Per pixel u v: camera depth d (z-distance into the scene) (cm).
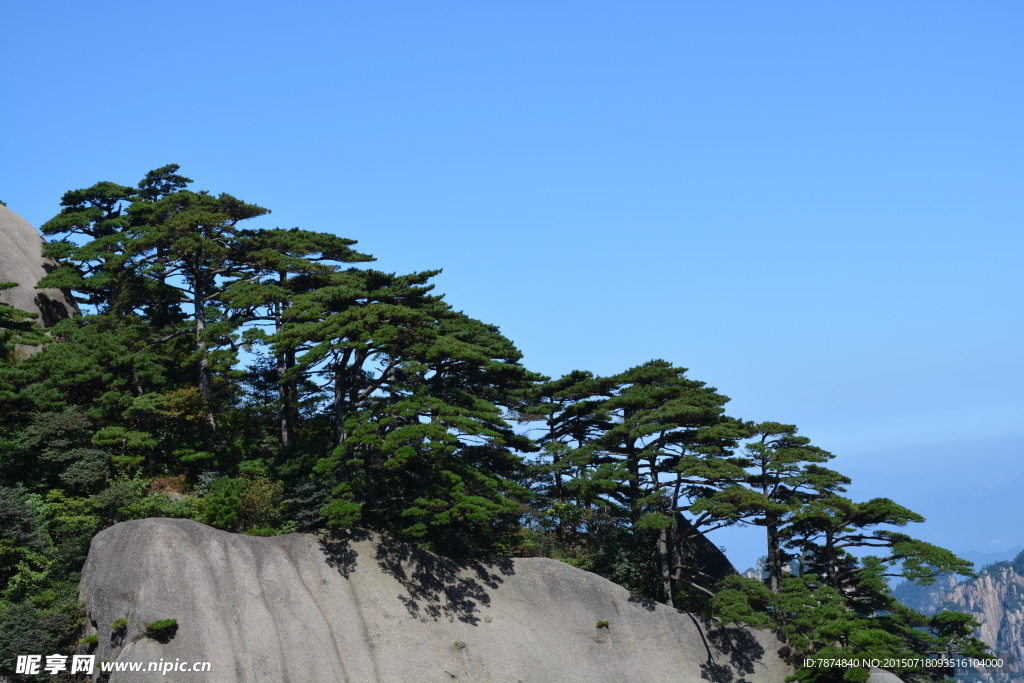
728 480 6338
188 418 6034
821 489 6450
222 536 5059
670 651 5806
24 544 4909
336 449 5403
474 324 6525
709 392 6762
